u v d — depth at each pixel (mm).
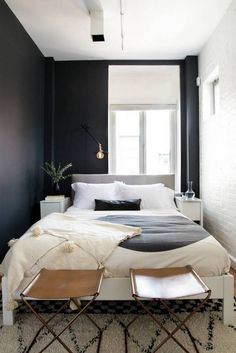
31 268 1757
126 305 2010
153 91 4500
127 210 3312
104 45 3680
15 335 1644
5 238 2781
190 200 3551
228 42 2881
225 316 1737
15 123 3033
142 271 1667
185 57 4094
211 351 1483
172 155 4484
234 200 2814
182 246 1809
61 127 4207
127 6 2793
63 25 3184
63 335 1639
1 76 2686
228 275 1746
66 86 4195
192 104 4047
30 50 3473
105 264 1759
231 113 2848
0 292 2154
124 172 4512
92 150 4195
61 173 3850
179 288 1471
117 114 4504
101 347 1526
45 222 2342
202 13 2945
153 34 3375
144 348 1516
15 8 2854
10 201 2908
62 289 1471
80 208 3518
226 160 3012
